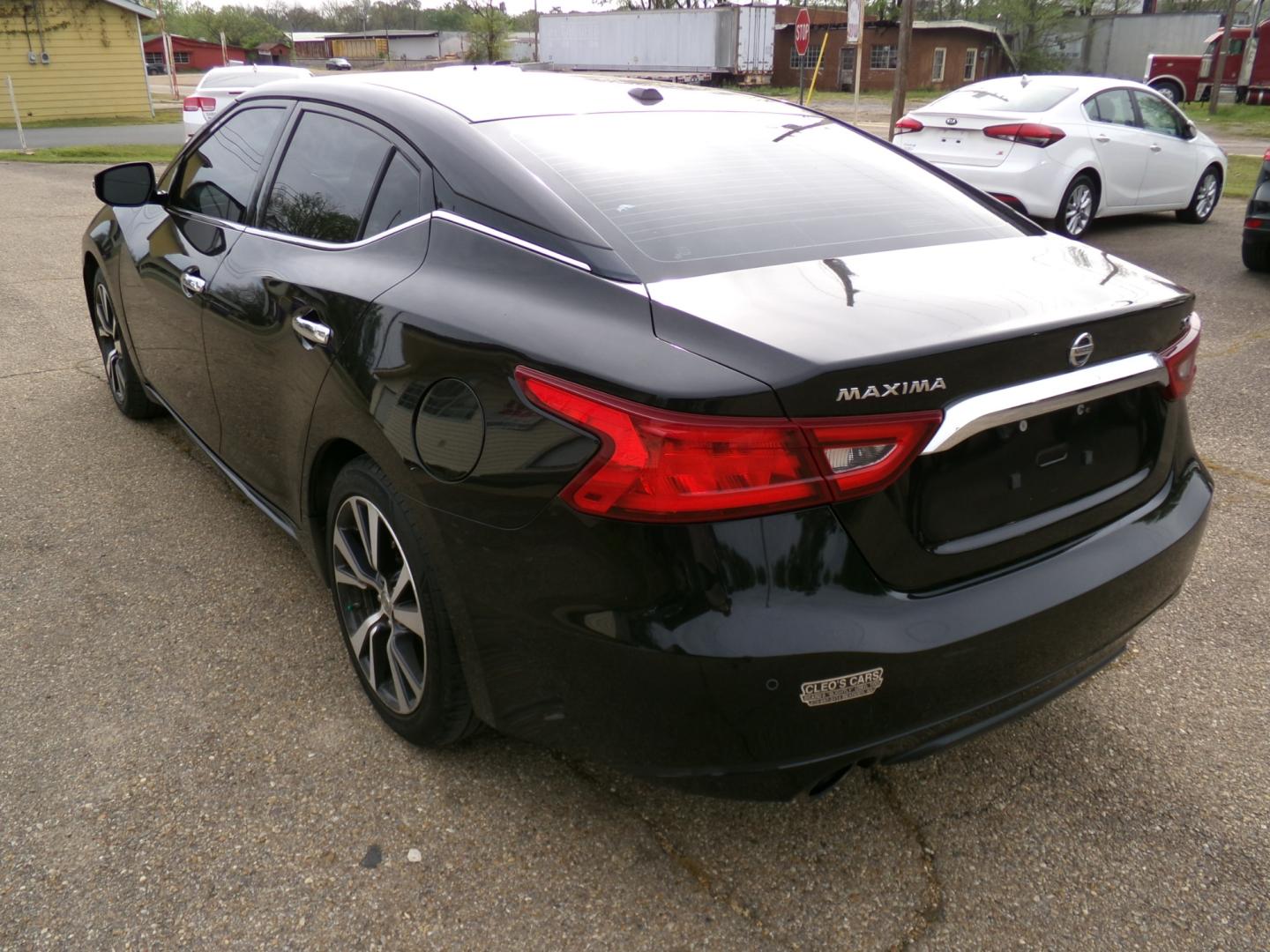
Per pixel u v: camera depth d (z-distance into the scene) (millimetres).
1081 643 2184
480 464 2037
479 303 2168
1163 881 2215
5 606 3188
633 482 1790
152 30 71000
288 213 2994
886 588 1916
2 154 18172
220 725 2648
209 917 2061
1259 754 2621
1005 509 2076
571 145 2562
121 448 4453
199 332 3324
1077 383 2045
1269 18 28938
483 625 2111
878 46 43219
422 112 2676
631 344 1893
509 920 2076
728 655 1784
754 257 2227
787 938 2053
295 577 3402
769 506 1791
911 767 2562
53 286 7543
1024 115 9023
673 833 2318
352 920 2062
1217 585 3451
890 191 2721
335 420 2494
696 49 39281
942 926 2088
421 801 2395
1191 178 10586
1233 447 4672
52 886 2125
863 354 1772
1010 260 2371
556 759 2551
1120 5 50438
